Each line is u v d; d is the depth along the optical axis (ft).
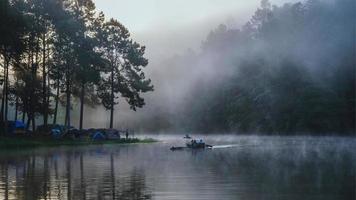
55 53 216.74
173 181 59.77
